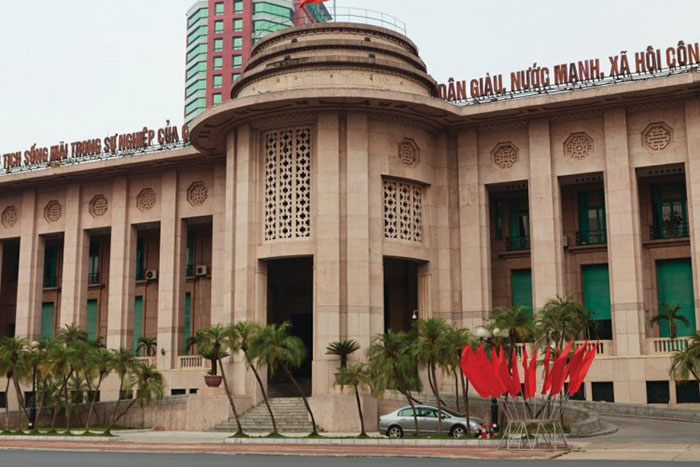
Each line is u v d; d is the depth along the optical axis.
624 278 40.53
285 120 42.53
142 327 54.97
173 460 22.34
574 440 27.44
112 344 51.00
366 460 21.73
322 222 40.66
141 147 51.91
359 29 44.88
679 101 41.06
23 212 55.59
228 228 43.50
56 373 38.38
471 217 44.38
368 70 42.97
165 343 49.31
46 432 38.16
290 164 42.38
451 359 29.53
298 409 38.09
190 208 50.88
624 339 40.03
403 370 30.62
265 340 32.00
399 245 42.31
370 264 40.91
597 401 39.59
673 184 44.31
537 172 43.25
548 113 43.16
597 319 44.56
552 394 25.44
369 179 41.72
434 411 31.09
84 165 52.16
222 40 121.69
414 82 44.16
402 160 43.16
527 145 43.97
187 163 50.88
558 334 35.31
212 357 35.22
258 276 41.97
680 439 26.97
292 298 49.47
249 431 37.16
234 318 42.09
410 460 21.62
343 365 38.84
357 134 41.72
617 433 29.67
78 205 53.81
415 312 44.88
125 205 52.44
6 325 60.22
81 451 27.31
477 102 44.28
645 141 41.62
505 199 48.03
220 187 49.72
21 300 54.53
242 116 42.81
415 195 44.00
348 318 39.88
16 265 61.22
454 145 45.50
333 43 43.69
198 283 53.94
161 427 40.69
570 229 46.03
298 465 19.92
